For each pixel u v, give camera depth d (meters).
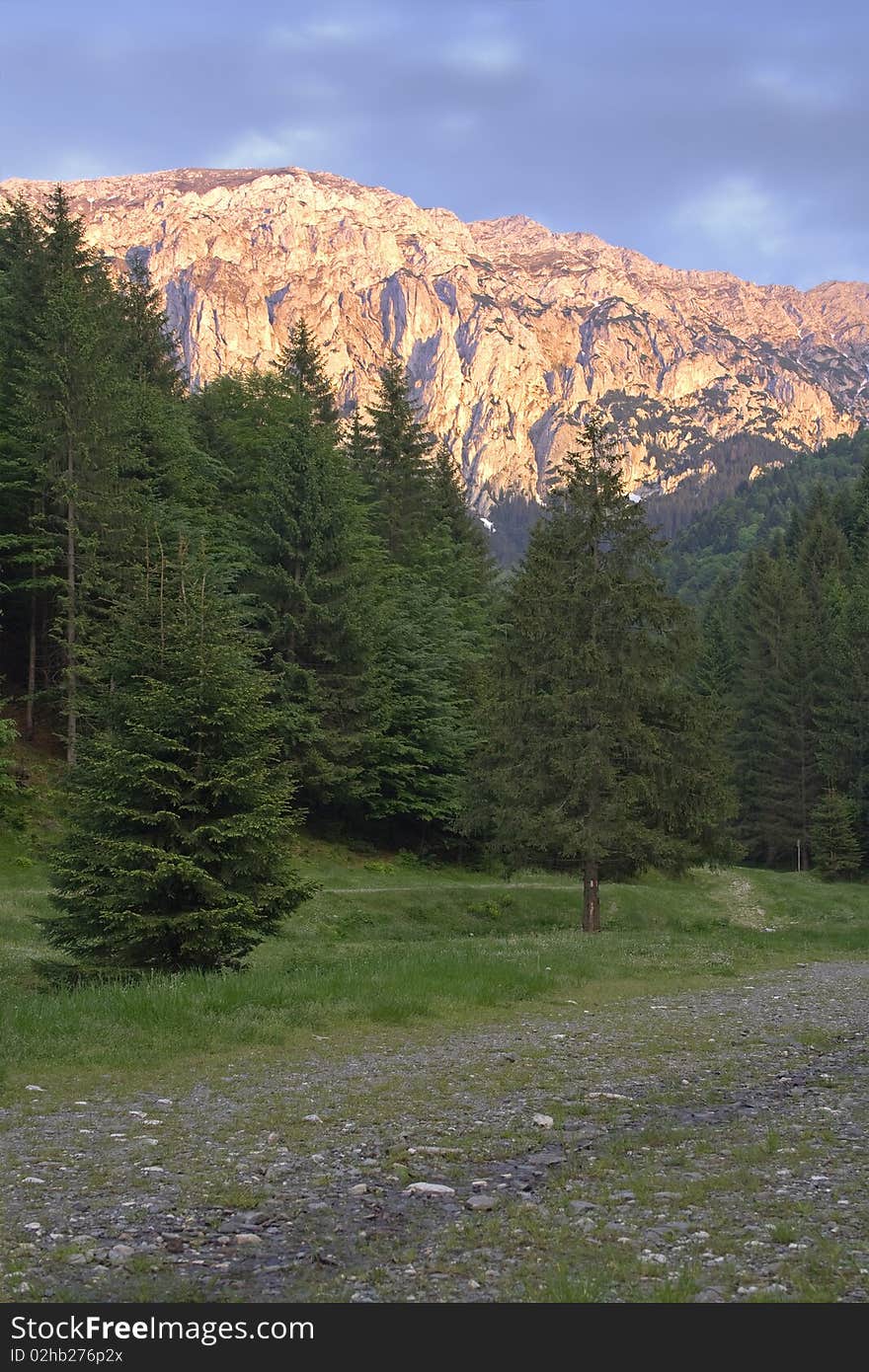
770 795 82.62
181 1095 10.16
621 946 27.19
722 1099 10.29
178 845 18.06
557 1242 6.14
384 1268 5.75
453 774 52.06
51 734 44.75
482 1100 10.12
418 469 71.56
